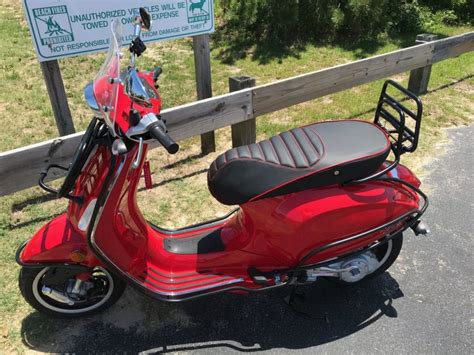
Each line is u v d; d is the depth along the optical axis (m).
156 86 2.29
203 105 3.87
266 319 2.63
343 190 2.30
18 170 3.33
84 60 6.93
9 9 9.70
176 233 2.71
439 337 2.49
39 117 5.12
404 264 3.00
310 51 7.39
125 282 2.52
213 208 3.61
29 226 3.40
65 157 3.47
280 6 7.49
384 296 2.76
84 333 2.55
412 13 8.49
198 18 4.01
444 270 2.95
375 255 2.73
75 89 5.93
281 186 2.22
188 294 2.36
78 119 5.12
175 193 3.81
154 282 2.41
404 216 2.42
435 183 3.88
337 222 2.31
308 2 7.78
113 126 1.94
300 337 2.52
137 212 2.43
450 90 5.73
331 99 5.54
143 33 3.73
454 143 4.52
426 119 4.98
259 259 2.47
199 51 4.22
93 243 2.18
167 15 3.80
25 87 5.91
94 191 2.17
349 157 2.21
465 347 2.44
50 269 2.42
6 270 2.97
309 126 2.49
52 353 2.44
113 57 2.01
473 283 2.85
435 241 3.20
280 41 7.70
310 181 2.22
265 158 2.28
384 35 8.05
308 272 2.47
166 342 2.50
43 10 3.24
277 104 4.37
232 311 2.69
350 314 2.65
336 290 2.81
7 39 7.78
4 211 3.55
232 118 4.10
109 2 3.46
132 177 2.21
